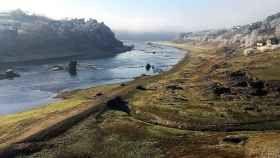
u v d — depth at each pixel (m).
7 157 97.50
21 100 172.62
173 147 102.00
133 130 115.19
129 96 160.75
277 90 165.12
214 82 185.25
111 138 108.12
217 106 144.12
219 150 96.75
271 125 125.81
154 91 172.75
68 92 187.12
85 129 114.69
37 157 96.56
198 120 128.62
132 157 96.25
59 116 125.94
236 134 112.50
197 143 104.31
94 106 138.12
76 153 98.88
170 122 126.75
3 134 112.88
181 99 154.75
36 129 113.19
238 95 160.00
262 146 95.38
